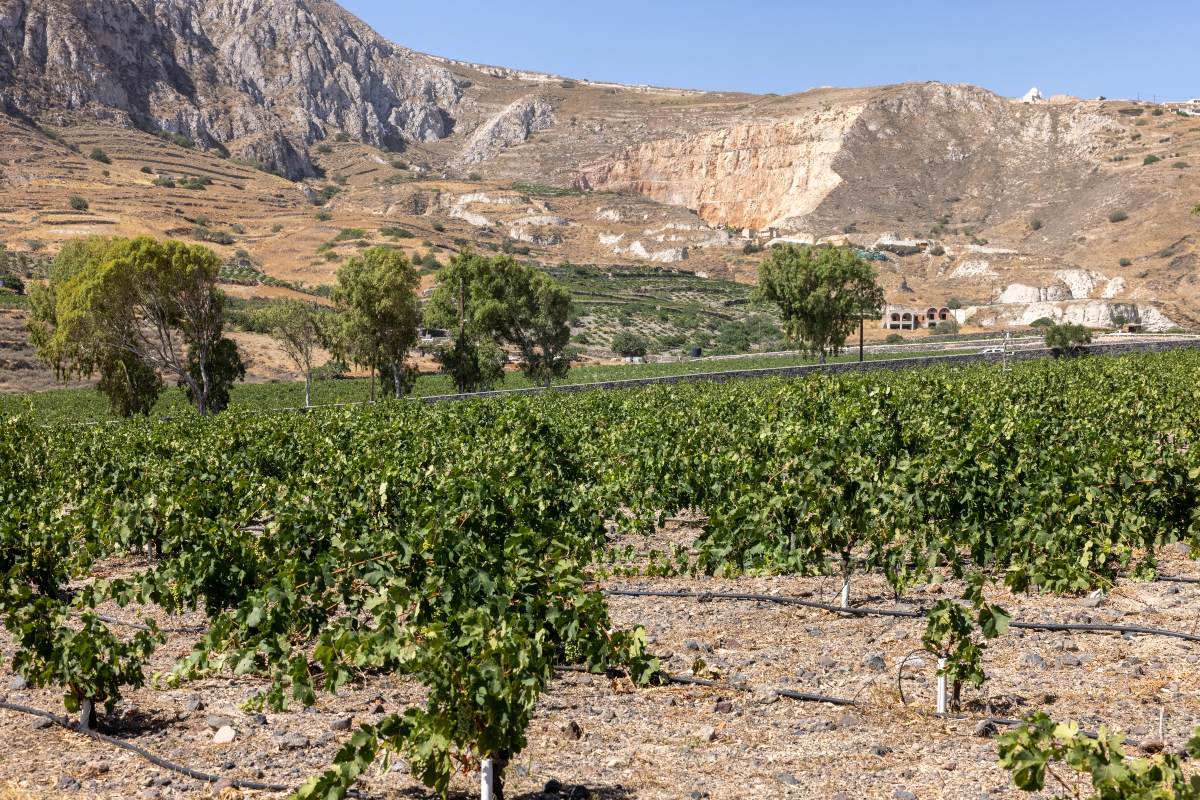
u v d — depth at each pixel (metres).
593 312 158.38
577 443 22.16
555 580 8.65
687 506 18.20
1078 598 11.88
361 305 61.25
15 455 20.42
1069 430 17.50
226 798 6.73
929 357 75.00
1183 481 12.73
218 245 198.50
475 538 10.73
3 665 10.32
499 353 69.94
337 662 9.18
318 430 24.78
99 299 51.53
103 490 16.42
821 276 71.88
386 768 6.17
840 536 11.88
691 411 27.22
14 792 6.82
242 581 10.38
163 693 9.23
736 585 13.26
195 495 13.88
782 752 7.38
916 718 8.01
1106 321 150.88
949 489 13.02
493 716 6.18
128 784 7.00
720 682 9.07
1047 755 5.36
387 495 13.11
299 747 7.71
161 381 56.25
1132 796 4.91
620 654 8.39
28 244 167.38
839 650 10.05
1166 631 10.16
